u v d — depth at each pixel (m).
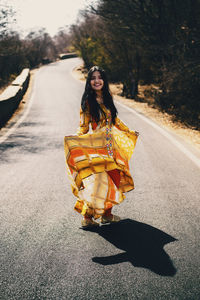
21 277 2.89
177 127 10.73
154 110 14.36
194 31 13.40
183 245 3.42
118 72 21.92
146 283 2.81
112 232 3.70
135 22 15.23
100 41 21.23
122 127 3.88
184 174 5.75
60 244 3.44
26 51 46.38
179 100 14.34
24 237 3.57
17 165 6.26
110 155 3.66
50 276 2.91
